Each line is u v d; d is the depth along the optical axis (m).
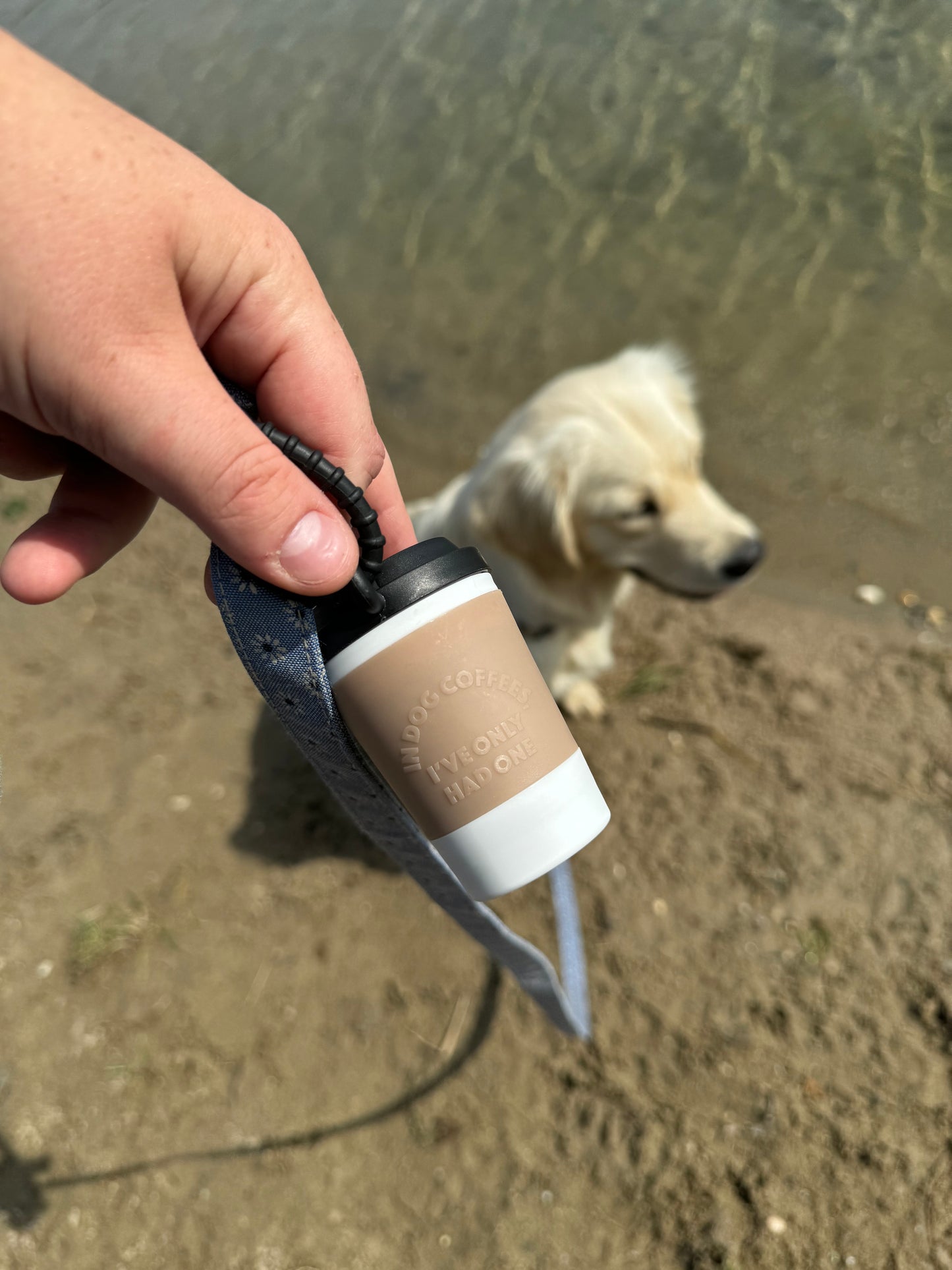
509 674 0.21
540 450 0.59
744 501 0.82
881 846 0.57
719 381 0.91
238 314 0.23
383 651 0.20
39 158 0.20
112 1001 0.54
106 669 0.74
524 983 0.32
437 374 1.01
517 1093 0.49
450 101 1.28
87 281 0.20
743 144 1.11
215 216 0.22
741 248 1.02
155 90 1.41
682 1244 0.43
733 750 0.63
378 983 0.54
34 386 0.21
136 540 0.86
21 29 1.54
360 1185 0.47
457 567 0.21
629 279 1.03
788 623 0.72
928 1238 0.42
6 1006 0.54
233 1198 0.47
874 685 0.66
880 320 0.92
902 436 0.84
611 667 0.70
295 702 0.21
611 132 1.17
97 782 0.66
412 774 0.20
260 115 1.34
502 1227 0.45
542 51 1.31
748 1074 0.48
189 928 0.58
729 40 1.24
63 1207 0.47
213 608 0.78
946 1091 0.46
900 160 1.04
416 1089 0.50
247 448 0.21
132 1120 0.50
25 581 0.25
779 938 0.54
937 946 0.52
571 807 0.21
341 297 1.10
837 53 1.18
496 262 1.09
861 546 0.77
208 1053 0.52
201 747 0.68
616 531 0.61
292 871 0.60
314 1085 0.51
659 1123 0.47
